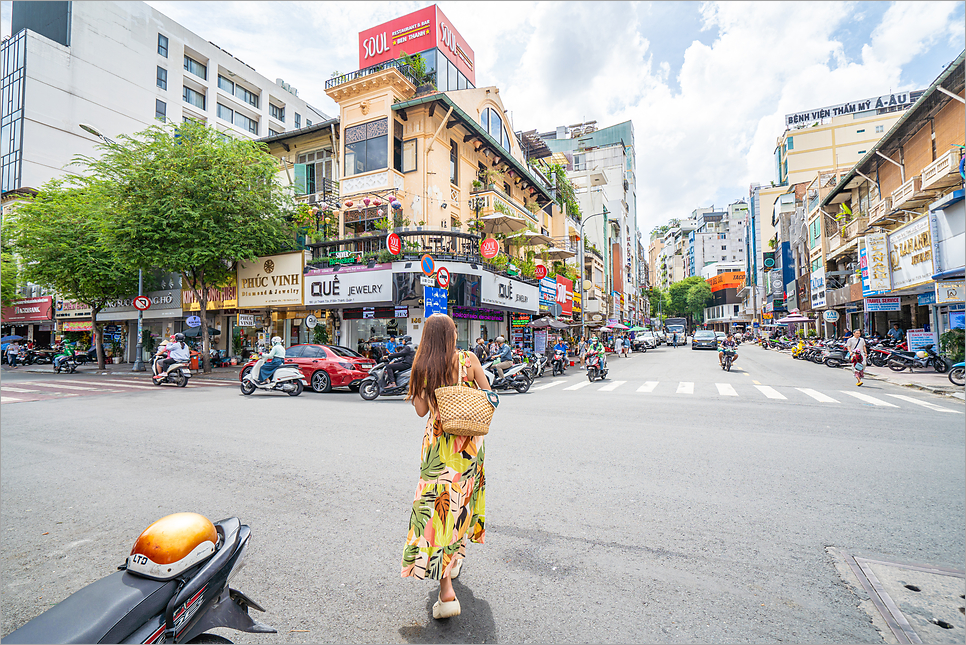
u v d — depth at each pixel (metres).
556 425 7.42
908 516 3.68
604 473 4.82
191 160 17.14
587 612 2.46
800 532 3.42
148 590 1.58
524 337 24.98
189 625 1.72
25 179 32.81
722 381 14.77
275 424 7.64
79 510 4.02
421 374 2.54
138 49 39.19
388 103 18.95
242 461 5.39
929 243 16.22
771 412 8.63
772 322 49.34
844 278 30.75
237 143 18.33
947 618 2.35
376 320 19.80
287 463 5.28
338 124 20.58
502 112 25.94
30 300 32.34
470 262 18.16
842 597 2.58
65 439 6.71
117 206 17.89
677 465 5.10
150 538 1.63
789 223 45.31
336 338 20.62
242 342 23.59
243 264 20.92
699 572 2.86
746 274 65.56
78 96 35.62
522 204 27.44
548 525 3.56
